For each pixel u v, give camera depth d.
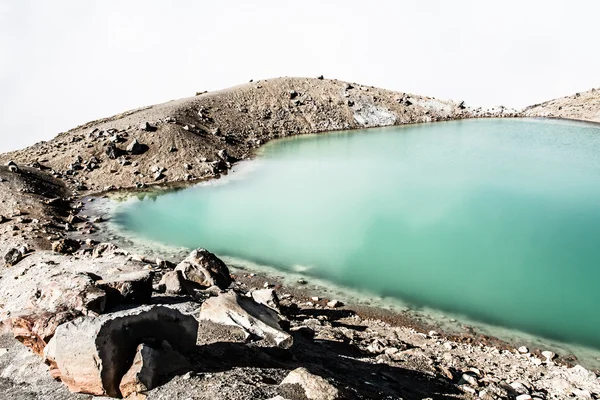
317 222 32.44
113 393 7.62
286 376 8.16
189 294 14.98
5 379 9.16
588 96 88.81
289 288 21.69
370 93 87.56
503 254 25.91
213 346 9.84
